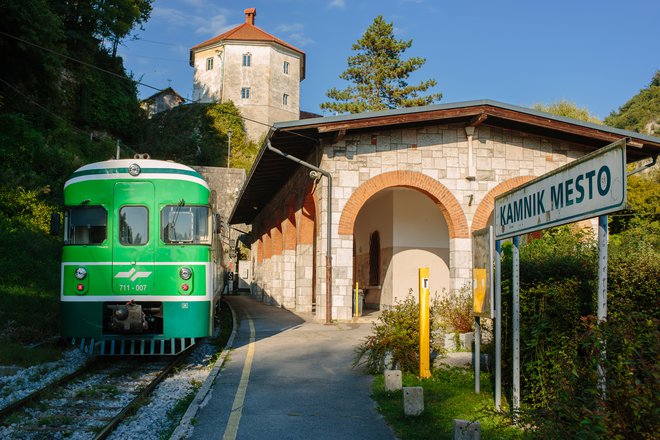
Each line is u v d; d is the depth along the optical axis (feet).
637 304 20.39
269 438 20.95
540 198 18.56
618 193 13.97
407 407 22.74
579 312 20.93
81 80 152.56
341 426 22.39
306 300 70.79
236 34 232.94
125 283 34.65
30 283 59.93
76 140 126.72
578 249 27.30
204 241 36.01
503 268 25.41
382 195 71.97
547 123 55.36
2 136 90.22
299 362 35.17
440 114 54.13
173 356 39.99
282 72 236.84
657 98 226.99
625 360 13.01
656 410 11.85
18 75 112.06
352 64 139.54
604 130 55.42
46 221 75.82
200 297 35.32
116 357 39.27
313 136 55.01
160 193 35.81
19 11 103.09
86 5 156.35
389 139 56.44
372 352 31.55
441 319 39.65
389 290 69.31
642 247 28.73
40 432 22.08
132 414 24.81
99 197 35.63
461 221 56.80
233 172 180.45
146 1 190.80
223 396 27.02
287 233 81.30
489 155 58.13
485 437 19.69
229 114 224.94
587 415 12.66
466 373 29.60
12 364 34.37
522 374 22.86
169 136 222.69
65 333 34.32
